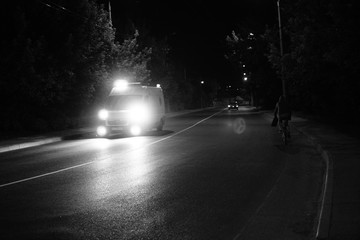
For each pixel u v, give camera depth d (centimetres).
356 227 614
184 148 1720
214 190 945
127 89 2553
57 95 2931
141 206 823
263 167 1228
